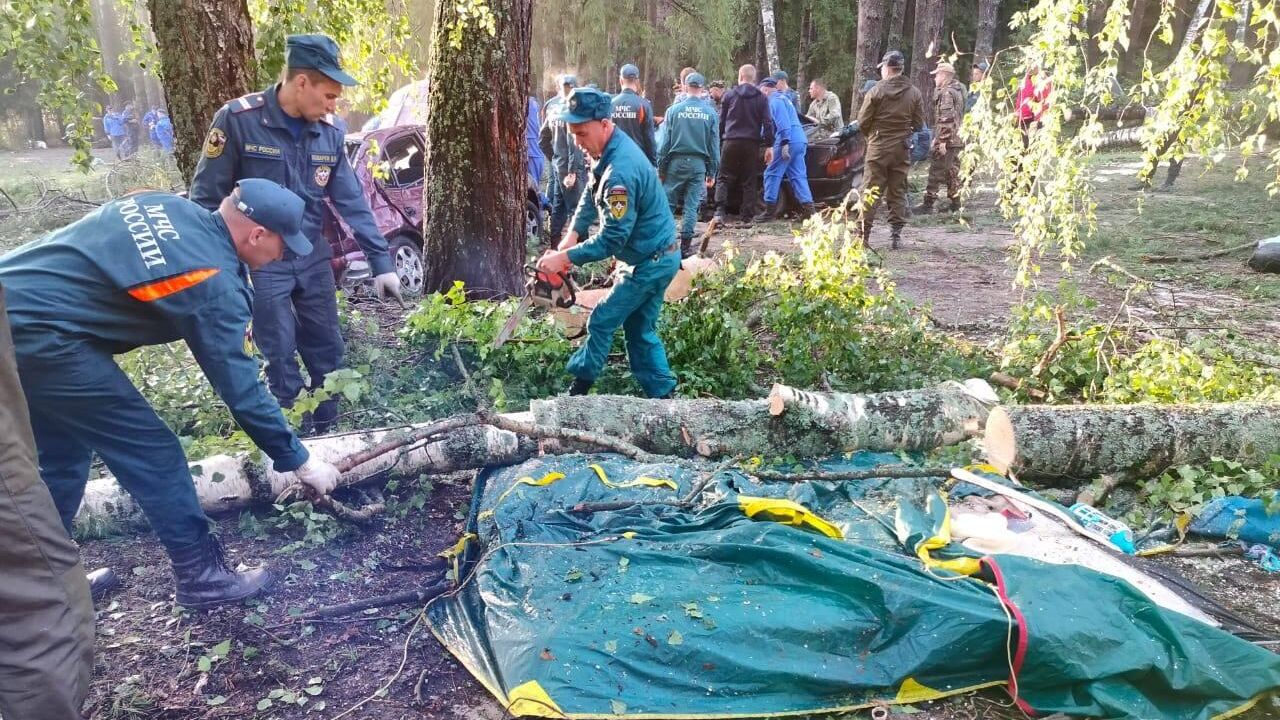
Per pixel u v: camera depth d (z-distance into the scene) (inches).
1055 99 204.1
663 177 372.5
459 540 139.1
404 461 151.8
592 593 112.7
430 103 247.4
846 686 100.4
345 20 230.5
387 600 122.5
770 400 163.8
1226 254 356.5
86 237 101.0
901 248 394.0
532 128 378.3
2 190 451.8
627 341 188.4
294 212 108.7
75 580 82.0
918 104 375.2
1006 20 1095.0
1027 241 219.5
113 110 824.3
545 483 143.9
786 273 232.8
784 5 1043.9
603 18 633.6
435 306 204.1
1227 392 180.9
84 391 102.0
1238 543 140.6
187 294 102.0
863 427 162.1
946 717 99.3
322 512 140.6
